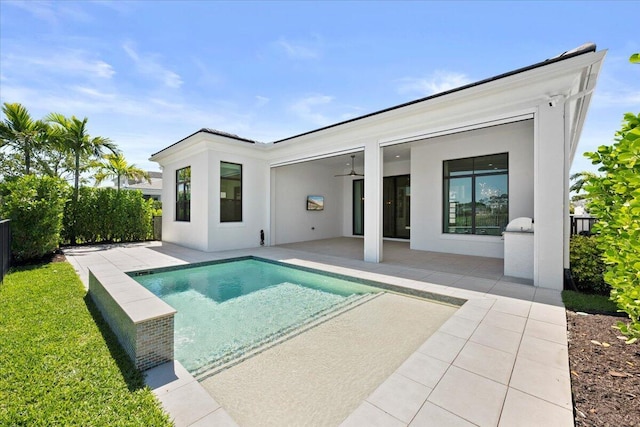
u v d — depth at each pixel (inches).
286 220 439.2
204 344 127.7
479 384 85.7
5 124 374.0
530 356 101.9
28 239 266.2
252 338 133.3
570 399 77.9
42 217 275.6
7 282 198.4
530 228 220.4
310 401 86.7
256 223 392.8
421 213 362.3
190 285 228.8
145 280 240.8
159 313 102.4
